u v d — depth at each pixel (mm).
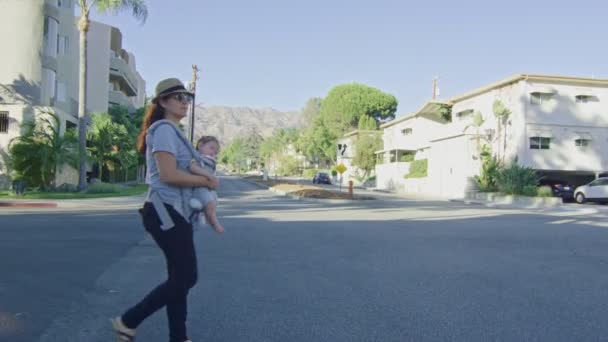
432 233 12023
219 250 9117
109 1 25828
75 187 26891
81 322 4789
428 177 45094
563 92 37000
